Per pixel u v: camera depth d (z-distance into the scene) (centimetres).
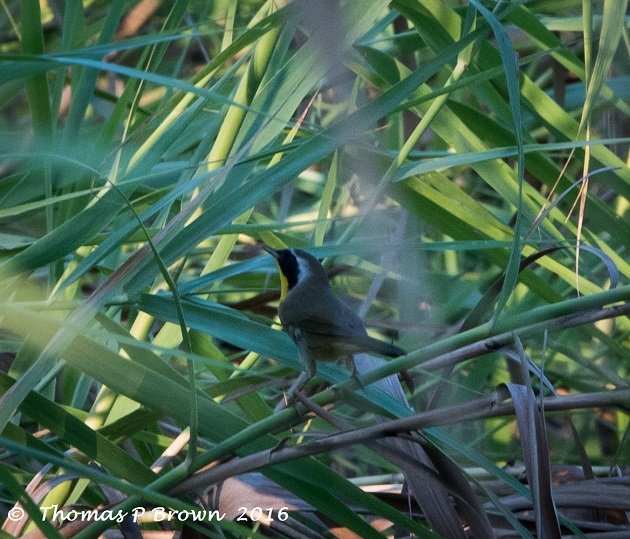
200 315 666
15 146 766
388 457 571
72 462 532
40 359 565
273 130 777
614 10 703
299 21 809
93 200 784
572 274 823
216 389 714
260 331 672
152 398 615
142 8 1231
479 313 683
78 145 768
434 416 571
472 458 611
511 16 856
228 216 666
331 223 1068
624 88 969
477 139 863
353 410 1031
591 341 1106
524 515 702
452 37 828
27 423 854
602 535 636
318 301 697
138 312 799
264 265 796
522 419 558
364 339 646
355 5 723
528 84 874
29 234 936
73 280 657
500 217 1159
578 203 888
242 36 723
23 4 713
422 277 937
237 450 637
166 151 859
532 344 1059
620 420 1086
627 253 1046
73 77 837
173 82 591
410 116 1080
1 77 630
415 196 814
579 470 778
